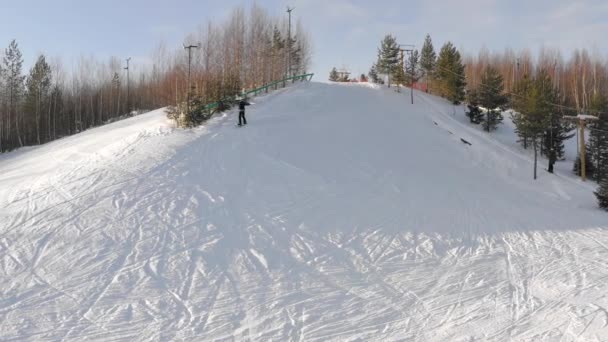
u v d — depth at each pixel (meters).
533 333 7.53
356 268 10.59
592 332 7.50
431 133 29.33
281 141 22.38
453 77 41.53
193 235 11.88
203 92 28.23
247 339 7.32
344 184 17.77
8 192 15.88
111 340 7.22
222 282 9.52
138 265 10.12
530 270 10.66
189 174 16.86
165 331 7.53
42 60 55.62
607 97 37.66
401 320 8.06
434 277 10.16
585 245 12.83
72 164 19.44
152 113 37.12
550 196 21.50
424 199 17.16
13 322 7.71
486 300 8.92
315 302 8.77
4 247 10.91
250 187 16.06
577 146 32.44
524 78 34.69
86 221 12.54
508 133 34.12
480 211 16.42
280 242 11.87
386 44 46.66
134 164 17.91
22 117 55.38
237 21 42.03
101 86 68.12
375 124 29.02
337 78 62.38
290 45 47.12
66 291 8.88
